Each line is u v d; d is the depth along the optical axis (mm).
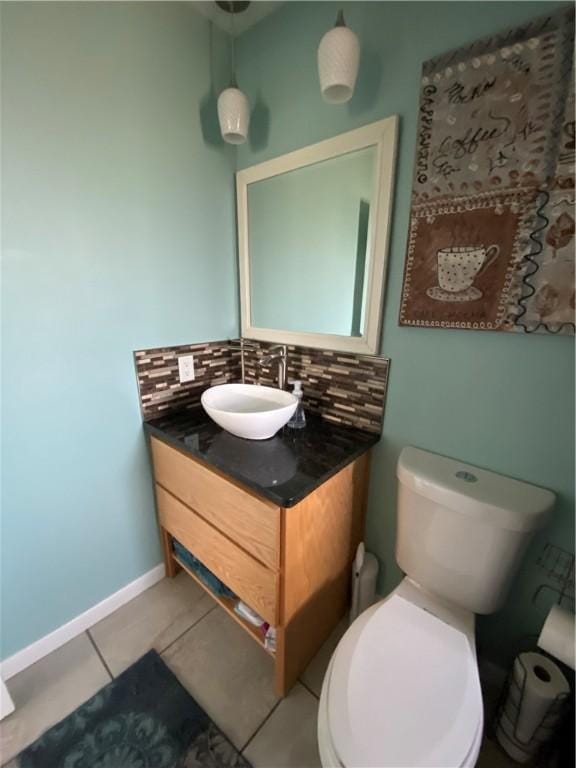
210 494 1141
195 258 1390
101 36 997
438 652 870
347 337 1243
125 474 1362
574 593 949
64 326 1085
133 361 1282
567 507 922
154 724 1066
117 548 1404
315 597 1171
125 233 1164
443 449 1109
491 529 898
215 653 1278
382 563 1396
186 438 1226
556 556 964
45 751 1005
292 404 1189
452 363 1034
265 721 1081
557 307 825
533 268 839
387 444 1245
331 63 873
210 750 1010
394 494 1275
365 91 1028
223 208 1446
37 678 1185
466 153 878
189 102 1240
